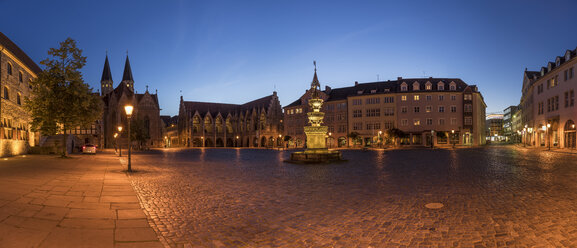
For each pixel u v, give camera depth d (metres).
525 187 11.15
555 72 46.03
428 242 5.61
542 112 51.81
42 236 5.40
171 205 8.77
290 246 5.51
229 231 6.38
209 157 37.44
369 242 5.67
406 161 25.66
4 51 29.52
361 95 78.38
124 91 103.31
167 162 27.70
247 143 114.44
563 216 7.10
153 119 104.50
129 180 14.11
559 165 19.89
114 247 5.13
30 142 38.47
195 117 118.56
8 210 6.92
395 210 8.00
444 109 73.38
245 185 12.76
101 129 81.88
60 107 27.58
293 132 91.19
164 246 5.35
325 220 7.18
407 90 75.31
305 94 87.75
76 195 9.49
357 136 74.75
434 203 8.72
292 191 11.18
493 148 57.59
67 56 28.08
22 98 35.50
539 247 5.29
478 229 6.28
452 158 29.00
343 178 14.76
